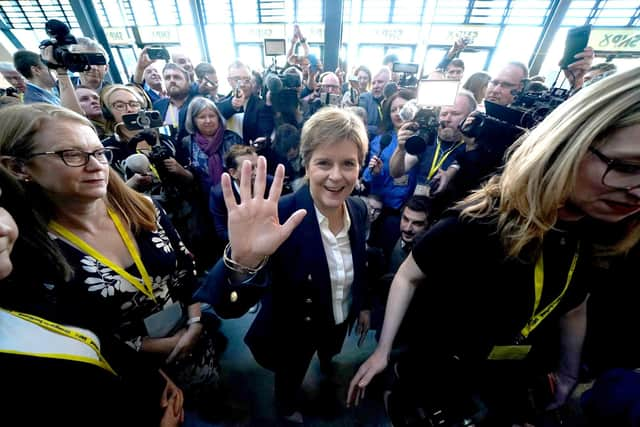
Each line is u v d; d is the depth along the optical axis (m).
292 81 2.18
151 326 0.87
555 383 0.82
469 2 5.32
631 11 4.71
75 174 0.62
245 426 1.19
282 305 0.90
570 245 0.56
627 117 0.37
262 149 1.99
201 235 1.95
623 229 0.52
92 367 0.55
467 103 1.50
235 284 0.62
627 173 0.40
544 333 0.69
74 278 0.64
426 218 1.37
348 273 0.93
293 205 0.85
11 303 0.50
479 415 0.80
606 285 0.77
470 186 1.38
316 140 0.72
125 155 1.48
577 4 4.87
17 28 5.89
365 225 1.00
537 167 0.46
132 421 0.60
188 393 1.16
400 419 0.86
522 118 1.17
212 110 1.81
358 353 1.50
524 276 0.58
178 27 6.02
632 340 0.99
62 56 1.34
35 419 0.44
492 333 0.67
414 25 5.73
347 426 1.20
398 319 0.79
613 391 0.57
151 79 2.69
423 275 0.76
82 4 5.06
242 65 2.29
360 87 3.58
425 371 0.84
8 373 0.43
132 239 0.80
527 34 5.36
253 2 5.70
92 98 1.71
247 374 1.39
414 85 2.86
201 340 1.07
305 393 1.31
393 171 1.75
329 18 4.99
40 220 0.61
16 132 0.57
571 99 0.45
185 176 1.72
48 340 0.50
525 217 0.50
